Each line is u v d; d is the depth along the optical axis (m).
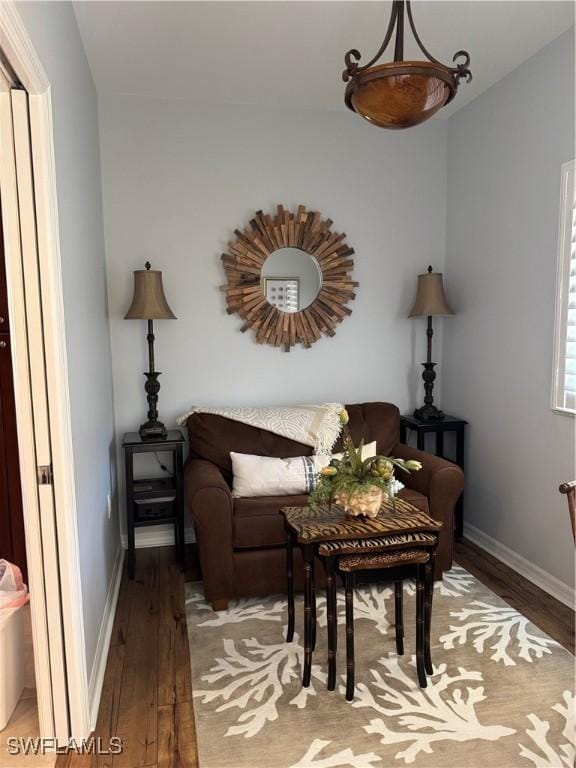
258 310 3.52
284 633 2.45
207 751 1.75
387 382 3.82
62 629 1.76
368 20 2.47
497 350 3.24
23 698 2.02
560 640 2.36
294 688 2.05
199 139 3.38
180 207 3.39
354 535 1.98
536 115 2.84
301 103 3.43
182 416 3.37
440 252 3.82
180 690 2.05
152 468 3.51
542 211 2.82
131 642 2.38
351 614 1.97
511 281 3.09
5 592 1.94
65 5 2.08
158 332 3.43
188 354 3.48
